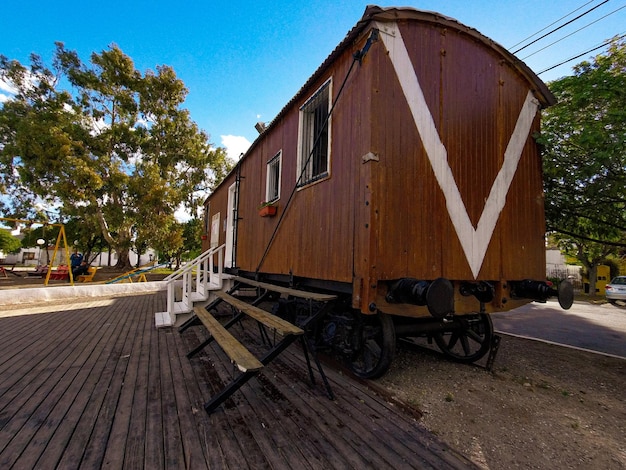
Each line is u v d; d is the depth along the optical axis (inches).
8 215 764.0
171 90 707.4
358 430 83.8
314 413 92.4
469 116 130.6
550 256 984.9
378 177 106.2
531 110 152.9
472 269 125.4
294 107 174.9
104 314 249.9
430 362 149.8
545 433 87.9
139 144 680.4
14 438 76.4
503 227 136.3
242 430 81.7
